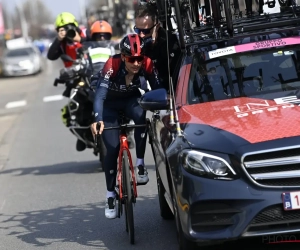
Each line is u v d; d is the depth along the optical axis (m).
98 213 11.91
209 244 8.08
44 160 19.48
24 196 14.34
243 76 9.38
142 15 10.95
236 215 7.54
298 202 7.42
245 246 8.83
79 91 16.44
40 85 51.38
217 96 9.22
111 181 9.91
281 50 9.64
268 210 7.46
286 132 7.65
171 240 9.60
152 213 11.38
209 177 7.61
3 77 64.31
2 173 17.84
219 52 9.71
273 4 10.73
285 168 7.51
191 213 7.71
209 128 8.15
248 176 7.49
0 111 36.72
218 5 9.99
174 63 10.87
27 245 10.21
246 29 10.04
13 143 23.66
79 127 16.67
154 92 8.95
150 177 14.66
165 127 8.90
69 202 13.20
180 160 7.87
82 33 17.22
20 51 64.62
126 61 9.46
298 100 8.59
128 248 9.41
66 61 16.95
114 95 9.88
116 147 9.80
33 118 31.31
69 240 10.23
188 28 10.32
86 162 18.39
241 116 8.30
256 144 7.54
